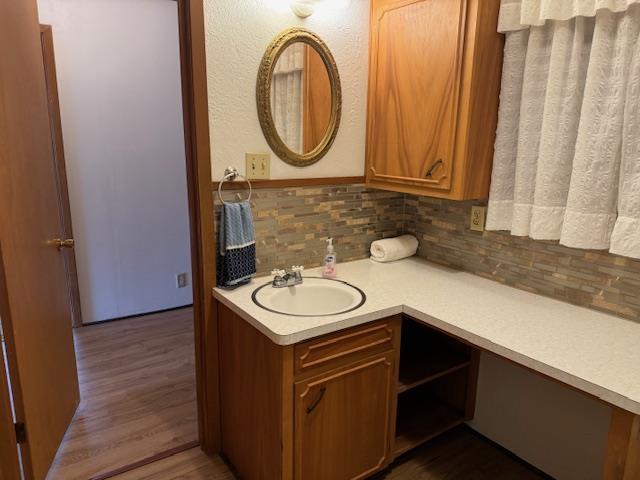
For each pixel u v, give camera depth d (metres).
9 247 1.56
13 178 1.61
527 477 1.90
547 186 1.58
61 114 2.98
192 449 2.06
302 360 1.47
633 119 1.37
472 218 2.02
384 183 2.10
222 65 1.72
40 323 1.83
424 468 1.95
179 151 3.49
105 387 2.54
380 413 1.74
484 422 2.11
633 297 1.55
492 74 1.70
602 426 1.68
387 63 1.99
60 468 1.92
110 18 3.04
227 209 1.75
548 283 1.78
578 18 1.45
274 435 1.55
